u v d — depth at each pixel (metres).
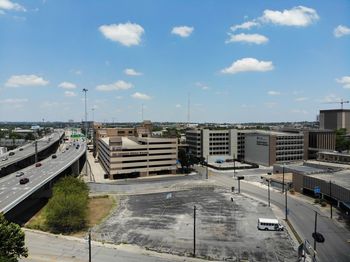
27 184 124.25
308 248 79.69
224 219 107.75
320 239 86.56
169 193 143.25
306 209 118.19
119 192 151.50
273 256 78.00
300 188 143.88
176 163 199.62
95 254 75.44
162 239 89.50
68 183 124.88
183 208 122.38
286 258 76.94
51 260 70.88
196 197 140.00
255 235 92.38
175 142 199.62
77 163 197.75
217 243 86.50
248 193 146.25
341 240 87.75
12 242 54.94
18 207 125.00
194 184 167.12
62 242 83.12
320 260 75.31
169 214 114.38
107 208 123.12
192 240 88.56
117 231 96.25
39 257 72.44
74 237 88.94
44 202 135.75
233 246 84.31
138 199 138.00
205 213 115.06
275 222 96.12
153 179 182.12
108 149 191.75
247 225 101.25
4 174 166.50
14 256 56.94
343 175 139.88
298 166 179.25
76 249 78.31
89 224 103.31
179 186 163.50
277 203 127.56
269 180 161.50
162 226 101.00
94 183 156.12
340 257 77.00
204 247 83.62
